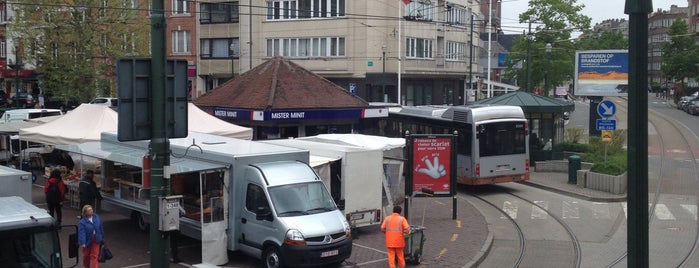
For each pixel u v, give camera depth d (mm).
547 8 59969
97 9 38219
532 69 59969
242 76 33781
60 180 19109
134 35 40250
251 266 16062
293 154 17062
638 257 9078
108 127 23422
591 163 30297
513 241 19188
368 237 19078
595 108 40219
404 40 53031
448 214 22594
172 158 17297
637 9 8953
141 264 15945
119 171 20125
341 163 18703
